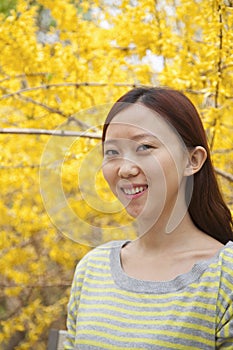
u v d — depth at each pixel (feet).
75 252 12.64
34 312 14.06
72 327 5.98
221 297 5.24
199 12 10.53
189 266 5.47
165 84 10.07
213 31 9.59
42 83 11.59
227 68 9.87
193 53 10.71
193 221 5.75
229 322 5.19
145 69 10.77
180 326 5.20
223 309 5.22
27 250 13.56
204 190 5.72
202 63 10.02
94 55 11.18
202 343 5.19
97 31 11.13
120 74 11.19
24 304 14.57
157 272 5.54
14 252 12.87
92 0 12.30
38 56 11.19
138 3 10.58
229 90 9.98
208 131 10.38
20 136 11.85
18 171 11.88
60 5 11.12
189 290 5.31
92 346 5.46
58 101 11.60
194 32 10.78
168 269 5.52
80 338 5.56
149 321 5.30
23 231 12.59
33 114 11.78
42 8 15.43
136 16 10.61
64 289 14.90
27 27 11.27
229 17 9.50
